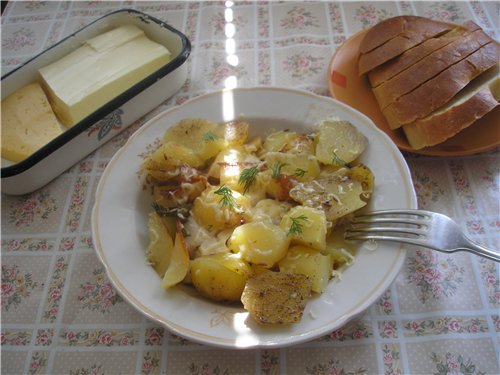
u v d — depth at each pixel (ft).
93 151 1.31
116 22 1.54
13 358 0.96
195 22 1.68
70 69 1.39
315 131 1.17
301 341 0.82
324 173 1.08
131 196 1.09
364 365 0.91
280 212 1.02
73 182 1.26
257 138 1.20
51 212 1.20
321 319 0.85
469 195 1.14
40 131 1.29
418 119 1.17
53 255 1.12
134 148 1.15
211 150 1.13
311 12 1.66
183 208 1.06
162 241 1.00
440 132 1.14
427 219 0.96
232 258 0.93
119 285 0.92
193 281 0.94
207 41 1.59
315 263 0.92
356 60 1.39
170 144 1.11
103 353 0.96
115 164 1.12
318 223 0.93
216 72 1.49
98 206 1.05
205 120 1.17
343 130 1.11
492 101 1.15
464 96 1.20
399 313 0.96
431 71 1.19
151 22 1.48
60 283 1.07
